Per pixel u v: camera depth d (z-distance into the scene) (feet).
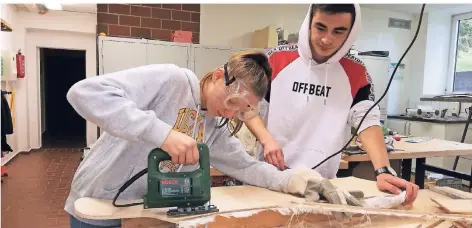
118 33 13.20
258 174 3.96
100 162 3.46
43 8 17.12
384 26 16.53
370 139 4.39
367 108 4.54
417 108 15.75
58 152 18.44
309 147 4.69
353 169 8.14
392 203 3.56
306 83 4.69
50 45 18.61
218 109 3.29
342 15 3.86
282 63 4.79
